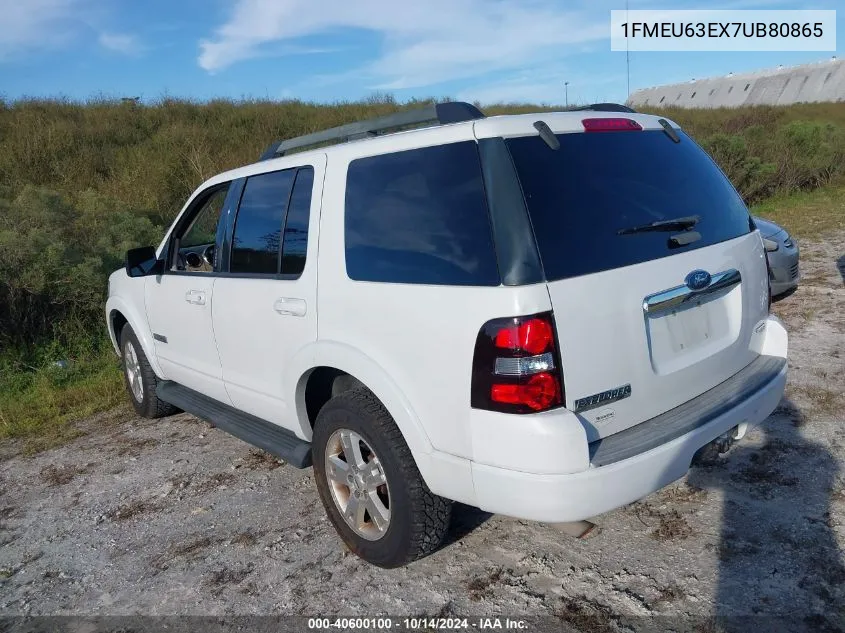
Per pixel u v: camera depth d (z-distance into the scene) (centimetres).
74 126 1505
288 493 399
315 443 322
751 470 360
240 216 383
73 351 740
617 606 272
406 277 271
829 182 1539
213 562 335
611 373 248
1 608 316
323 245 312
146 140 1536
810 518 313
